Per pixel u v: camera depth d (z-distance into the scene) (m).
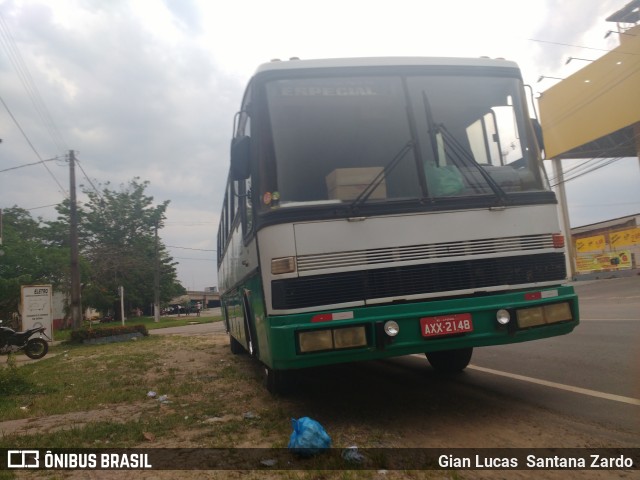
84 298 40.75
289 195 4.64
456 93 5.22
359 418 4.97
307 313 4.38
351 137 4.87
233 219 8.06
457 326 4.49
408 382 6.62
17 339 14.88
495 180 5.05
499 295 4.67
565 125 28.08
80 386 8.05
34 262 29.62
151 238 48.72
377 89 5.07
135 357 12.15
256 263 5.00
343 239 4.53
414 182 4.82
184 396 6.63
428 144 4.98
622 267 29.59
